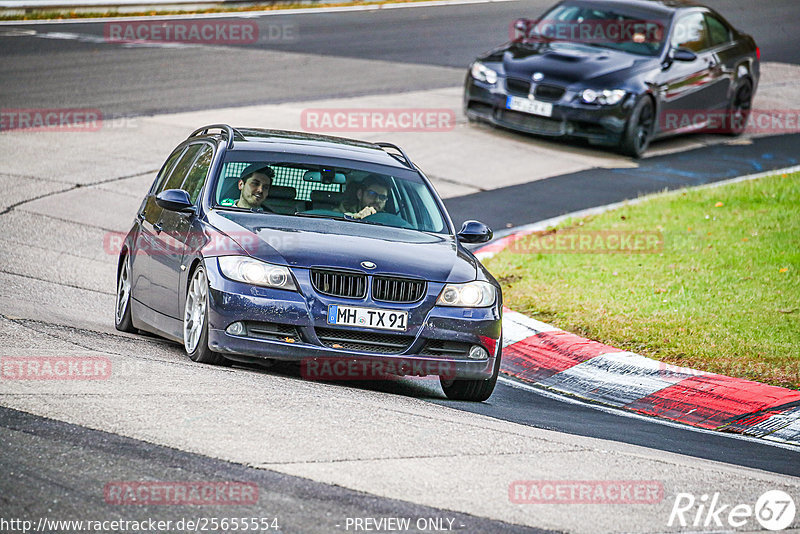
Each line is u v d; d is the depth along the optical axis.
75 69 80.12
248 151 31.73
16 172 55.53
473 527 18.06
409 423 23.91
